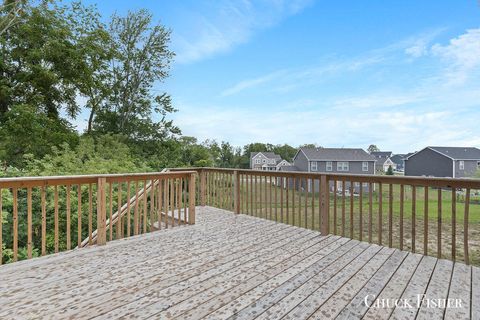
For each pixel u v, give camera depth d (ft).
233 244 12.30
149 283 8.33
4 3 35.29
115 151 37.29
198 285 8.21
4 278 8.61
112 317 6.50
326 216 13.71
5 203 16.28
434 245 18.15
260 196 18.07
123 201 20.92
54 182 10.82
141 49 49.06
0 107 36.50
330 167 98.94
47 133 34.35
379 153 193.77
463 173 98.27
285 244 12.30
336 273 9.14
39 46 37.42
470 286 8.25
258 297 7.52
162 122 51.78
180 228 15.11
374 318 6.58
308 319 6.51
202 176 22.38
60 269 9.38
